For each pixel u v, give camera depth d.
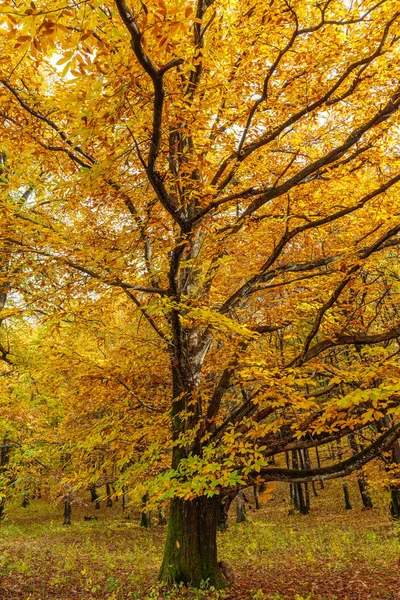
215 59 4.57
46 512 26.38
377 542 11.54
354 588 7.15
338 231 7.04
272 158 6.46
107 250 5.21
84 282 5.12
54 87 5.85
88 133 3.36
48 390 8.81
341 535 13.01
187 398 6.28
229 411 8.16
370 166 6.05
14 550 11.87
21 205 5.79
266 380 4.75
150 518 20.94
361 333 7.42
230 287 8.59
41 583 7.70
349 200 5.83
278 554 10.84
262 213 6.34
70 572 8.67
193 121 3.98
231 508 24.41
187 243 4.64
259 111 5.33
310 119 5.58
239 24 4.88
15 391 11.58
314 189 5.55
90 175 3.80
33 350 9.72
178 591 5.93
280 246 5.68
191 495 4.48
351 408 5.06
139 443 6.95
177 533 6.46
